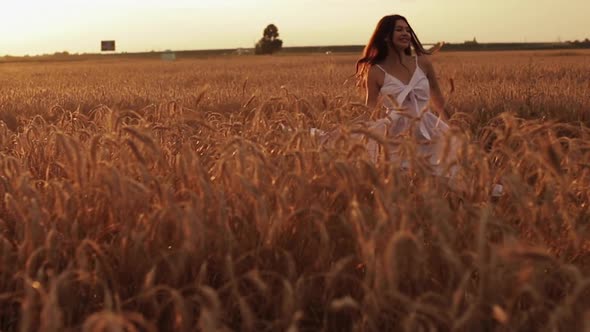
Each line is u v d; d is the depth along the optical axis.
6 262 2.73
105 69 43.28
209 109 11.37
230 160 3.41
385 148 2.97
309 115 4.93
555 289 2.75
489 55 61.22
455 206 3.16
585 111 9.83
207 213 2.80
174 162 3.76
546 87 13.62
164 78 26.73
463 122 4.08
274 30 118.81
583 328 2.33
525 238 2.97
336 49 130.12
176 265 2.62
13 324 2.64
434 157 5.05
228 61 57.66
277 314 2.54
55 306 2.04
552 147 2.84
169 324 2.61
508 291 2.37
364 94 5.88
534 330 2.45
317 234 2.89
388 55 5.60
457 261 2.18
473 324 2.32
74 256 2.84
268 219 2.82
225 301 2.72
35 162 4.28
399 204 2.66
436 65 31.70
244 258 2.74
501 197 3.29
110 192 2.97
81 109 11.86
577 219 3.06
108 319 1.81
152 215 2.73
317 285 2.73
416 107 5.36
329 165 3.02
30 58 120.25
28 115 11.03
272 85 18.73
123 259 2.72
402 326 2.38
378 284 2.23
